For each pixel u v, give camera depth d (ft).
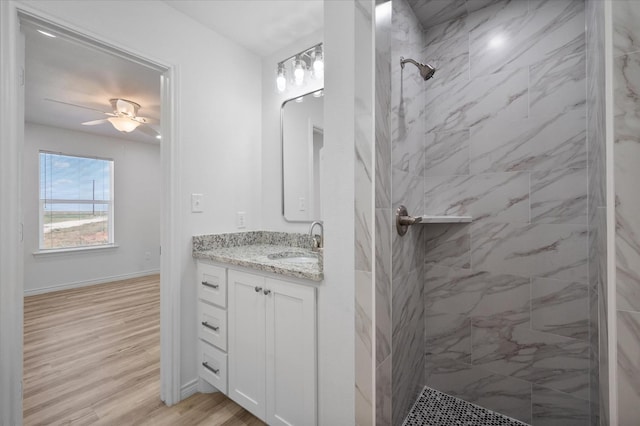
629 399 2.39
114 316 9.90
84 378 6.22
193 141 5.92
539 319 4.70
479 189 5.21
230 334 5.25
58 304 11.18
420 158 5.58
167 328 5.50
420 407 5.20
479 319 5.24
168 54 5.54
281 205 7.11
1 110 3.73
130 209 15.61
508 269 4.96
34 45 6.71
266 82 7.40
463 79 5.35
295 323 4.23
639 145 2.32
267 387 4.63
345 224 3.57
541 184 4.66
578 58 4.36
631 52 2.33
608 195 2.43
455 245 5.45
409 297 4.95
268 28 6.34
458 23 5.41
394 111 4.49
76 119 12.10
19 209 3.95
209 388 5.85
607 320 2.50
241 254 5.57
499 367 5.05
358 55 3.44
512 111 4.89
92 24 4.56
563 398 4.51
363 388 3.44
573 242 4.43
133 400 5.54
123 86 8.94
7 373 3.79
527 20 4.76
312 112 6.57
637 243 2.34
